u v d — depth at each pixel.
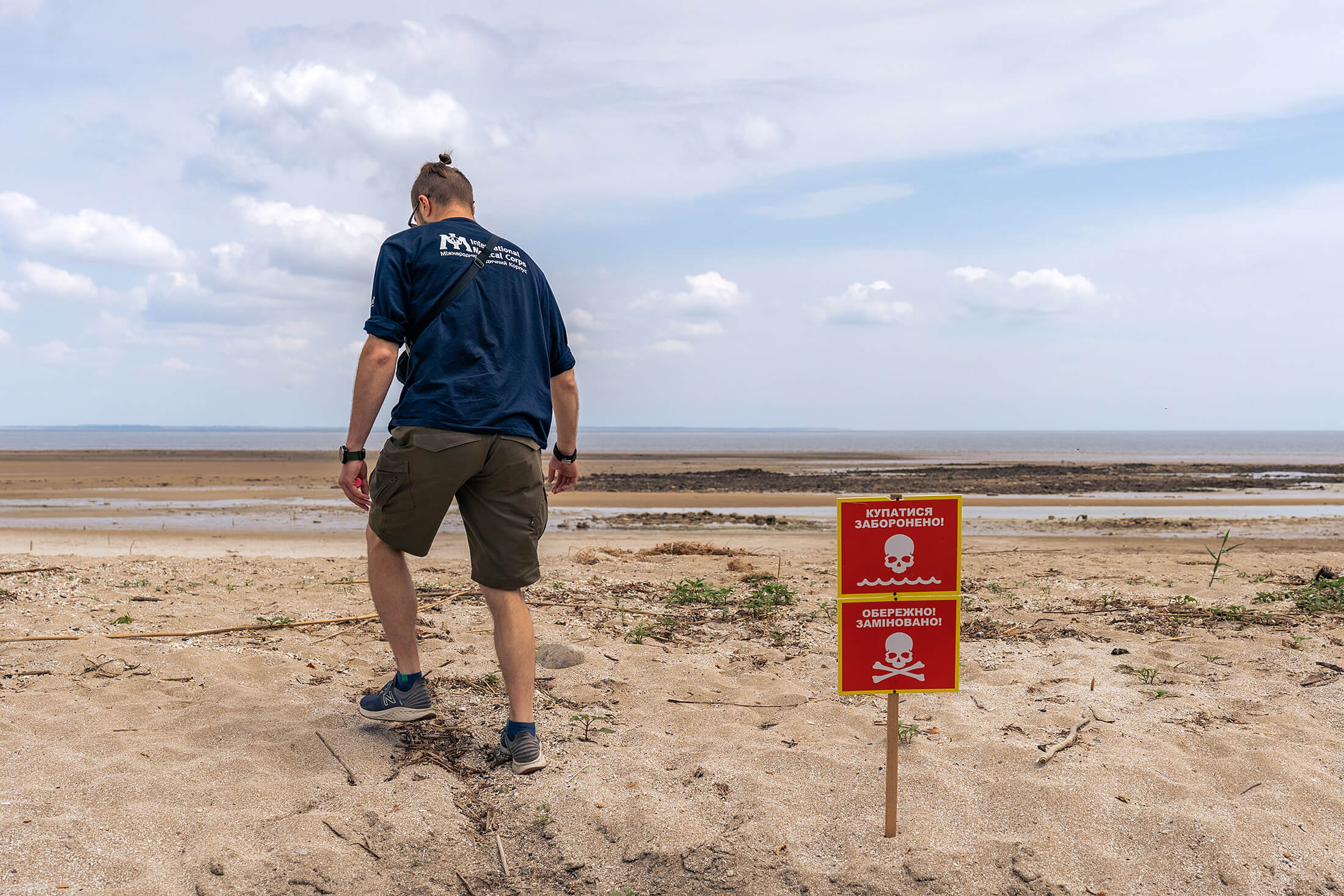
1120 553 10.37
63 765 2.95
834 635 5.15
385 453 3.01
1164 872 2.47
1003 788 2.92
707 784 2.99
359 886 2.40
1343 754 3.21
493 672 4.14
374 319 2.92
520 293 3.16
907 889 2.40
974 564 8.49
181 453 64.56
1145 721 3.58
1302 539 13.22
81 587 5.98
